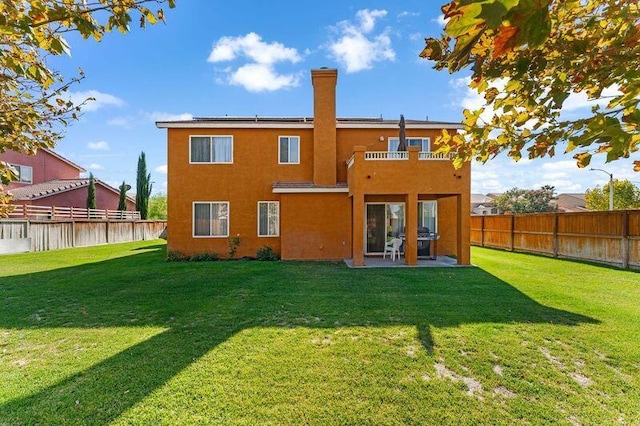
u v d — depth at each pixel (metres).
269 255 14.48
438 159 12.05
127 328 5.76
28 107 3.04
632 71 1.56
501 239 18.56
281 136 15.20
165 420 3.32
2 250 17.61
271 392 3.78
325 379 4.05
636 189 26.97
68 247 21.48
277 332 5.52
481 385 3.95
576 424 3.28
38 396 3.73
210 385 3.92
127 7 2.51
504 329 5.59
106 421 3.31
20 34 2.05
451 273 10.57
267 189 15.13
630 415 3.41
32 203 24.86
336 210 14.12
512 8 1.00
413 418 3.36
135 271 11.27
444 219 15.18
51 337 5.39
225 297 7.70
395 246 13.62
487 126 2.34
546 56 1.78
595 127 1.54
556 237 14.76
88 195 28.06
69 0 2.24
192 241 14.87
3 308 6.97
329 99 14.89
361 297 7.66
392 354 4.71
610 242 12.23
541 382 4.02
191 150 14.95
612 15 1.63
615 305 6.91
